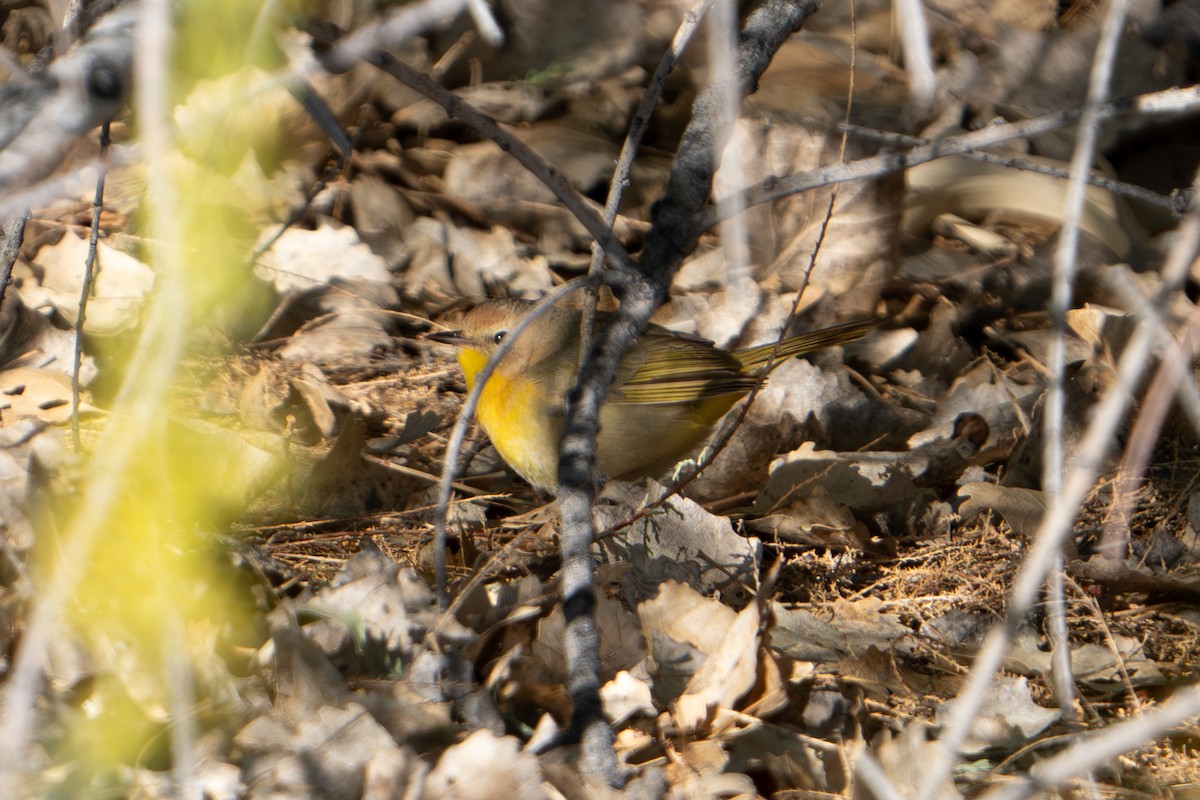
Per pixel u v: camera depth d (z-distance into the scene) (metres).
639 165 13.04
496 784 5.09
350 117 12.97
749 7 14.12
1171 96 5.34
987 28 14.61
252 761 5.29
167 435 7.31
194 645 5.78
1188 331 4.36
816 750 5.86
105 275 10.32
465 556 7.87
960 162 13.25
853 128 6.43
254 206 11.58
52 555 6.17
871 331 11.32
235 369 9.83
